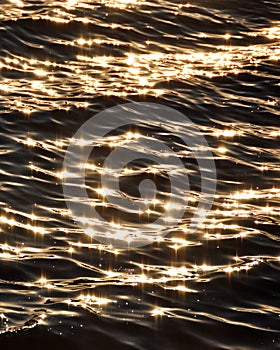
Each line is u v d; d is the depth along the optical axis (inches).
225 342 888.9
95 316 914.7
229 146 1396.4
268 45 1862.7
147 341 880.9
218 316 933.8
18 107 1462.8
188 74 1680.6
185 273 1021.2
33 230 1097.4
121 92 1566.2
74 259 1034.1
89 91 1561.3
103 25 1877.5
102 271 1014.4
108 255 1049.5
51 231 1097.4
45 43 1766.7
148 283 991.0
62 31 1829.5
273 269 1039.6
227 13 2009.1
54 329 887.1
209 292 981.2
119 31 1861.5
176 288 984.3
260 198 1231.5
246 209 1193.4
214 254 1067.9
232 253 1072.8
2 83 1567.4
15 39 1764.3
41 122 1417.3
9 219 1117.7
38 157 1299.2
